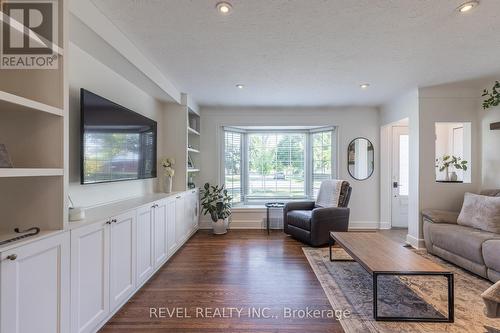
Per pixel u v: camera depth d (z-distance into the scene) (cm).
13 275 119
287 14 189
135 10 185
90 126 213
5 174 117
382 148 491
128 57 228
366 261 216
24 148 151
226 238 427
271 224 496
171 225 327
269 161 541
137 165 297
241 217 500
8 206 150
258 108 496
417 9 182
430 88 368
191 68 295
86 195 228
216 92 393
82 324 164
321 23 201
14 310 119
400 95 408
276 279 270
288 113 500
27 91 151
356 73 310
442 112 374
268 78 328
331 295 236
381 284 259
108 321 195
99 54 219
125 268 216
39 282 132
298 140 541
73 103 210
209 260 325
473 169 372
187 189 412
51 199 150
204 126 499
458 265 294
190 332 184
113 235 198
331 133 512
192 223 437
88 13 174
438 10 183
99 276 181
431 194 373
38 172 134
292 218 419
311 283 261
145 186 344
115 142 251
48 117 151
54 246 141
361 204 496
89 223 170
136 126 295
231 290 246
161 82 310
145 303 222
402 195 502
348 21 198
